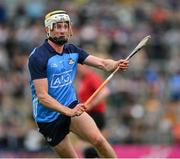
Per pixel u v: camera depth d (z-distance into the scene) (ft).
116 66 79.20
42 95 75.82
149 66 167.94
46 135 79.71
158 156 130.72
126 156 131.03
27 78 164.35
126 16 199.41
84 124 77.77
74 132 78.79
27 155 138.82
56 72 77.10
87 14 196.65
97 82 103.35
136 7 205.57
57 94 77.66
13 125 149.07
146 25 195.00
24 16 198.18
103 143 77.82
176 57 177.47
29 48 177.88
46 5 202.80
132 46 180.34
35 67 76.07
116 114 150.51
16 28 188.55
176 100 158.71
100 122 104.06
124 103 155.02
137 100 156.25
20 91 162.91
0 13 199.72
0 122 149.89
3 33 184.34
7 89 163.12
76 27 187.83
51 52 77.00
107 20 195.31
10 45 181.16
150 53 178.19
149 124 147.74
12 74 168.76
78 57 79.25
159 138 144.15
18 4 202.69
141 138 144.56
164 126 146.51
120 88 156.87
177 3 210.59
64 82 77.82
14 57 176.65
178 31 192.65
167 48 180.75
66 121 78.28
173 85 160.76
